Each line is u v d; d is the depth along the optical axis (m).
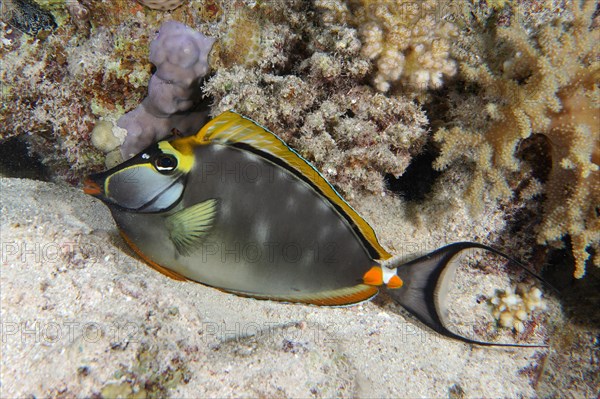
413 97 0.81
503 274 0.87
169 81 0.81
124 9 0.83
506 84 0.77
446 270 0.74
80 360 0.68
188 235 0.69
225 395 0.69
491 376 0.79
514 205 0.83
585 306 0.87
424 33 0.77
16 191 0.83
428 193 0.86
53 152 0.97
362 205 0.86
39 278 0.73
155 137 0.86
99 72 0.85
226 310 0.78
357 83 0.81
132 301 0.73
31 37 0.87
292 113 0.80
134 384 0.68
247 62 0.81
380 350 0.77
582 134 0.75
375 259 0.72
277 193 0.69
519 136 0.77
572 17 0.77
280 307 0.80
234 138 0.68
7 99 0.89
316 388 0.71
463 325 0.82
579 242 0.78
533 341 0.83
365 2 0.78
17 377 0.67
